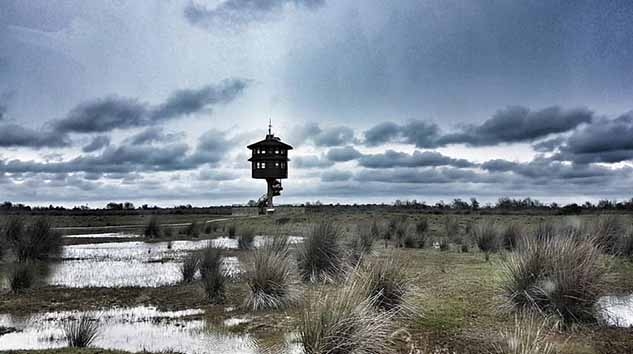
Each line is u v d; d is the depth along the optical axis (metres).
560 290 8.30
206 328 8.66
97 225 42.53
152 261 18.39
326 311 6.86
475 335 7.59
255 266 10.62
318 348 6.51
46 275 14.88
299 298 10.16
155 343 7.78
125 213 62.91
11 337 8.19
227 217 49.03
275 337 7.91
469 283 11.40
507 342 7.02
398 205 60.47
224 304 10.57
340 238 13.30
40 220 19.59
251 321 9.05
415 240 20.84
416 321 8.44
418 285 11.12
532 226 20.53
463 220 33.62
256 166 48.34
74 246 24.62
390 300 8.91
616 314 8.64
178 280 13.84
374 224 25.45
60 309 10.36
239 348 7.45
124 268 16.44
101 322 9.21
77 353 6.75
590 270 8.51
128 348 7.52
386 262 9.94
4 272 15.20
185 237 29.88
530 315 8.39
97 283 13.43
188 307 10.40
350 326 6.71
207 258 14.29
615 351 6.79
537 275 8.94
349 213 44.84
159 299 11.25
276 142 48.47
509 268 9.68
